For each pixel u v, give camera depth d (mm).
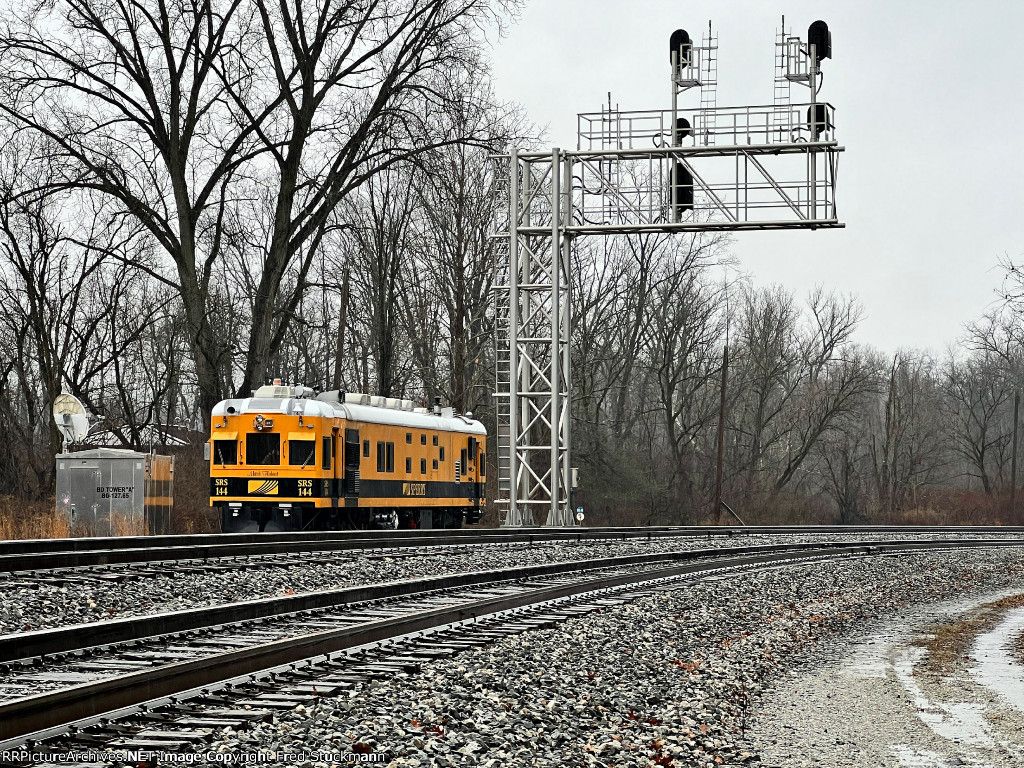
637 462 118312
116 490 58531
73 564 36594
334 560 43312
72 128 73250
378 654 24344
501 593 36531
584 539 65562
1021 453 177500
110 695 17188
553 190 72062
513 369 74312
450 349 103938
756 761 19703
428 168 79625
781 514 130750
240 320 108062
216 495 58625
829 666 32188
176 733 16375
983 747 22125
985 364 168625
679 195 68562
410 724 18094
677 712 22359
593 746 18609
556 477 73500
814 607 43219
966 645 37281
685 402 136000
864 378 141625
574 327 120875
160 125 75688
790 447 147500
